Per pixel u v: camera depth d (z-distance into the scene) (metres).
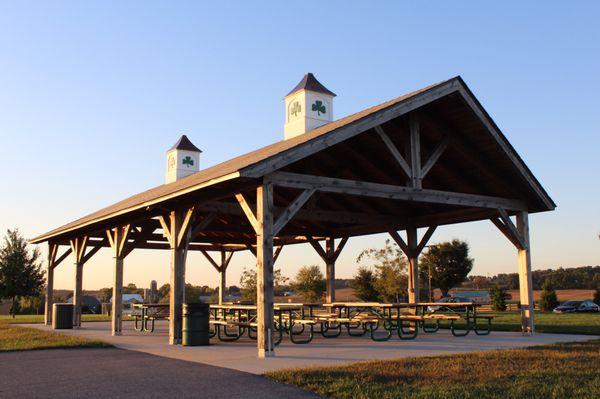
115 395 6.07
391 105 11.02
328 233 18.53
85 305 38.47
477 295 50.56
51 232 17.77
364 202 16.50
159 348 10.78
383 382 6.75
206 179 9.67
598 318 22.06
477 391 6.23
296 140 12.12
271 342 9.31
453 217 15.02
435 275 50.19
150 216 13.09
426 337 12.80
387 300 34.84
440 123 12.55
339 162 13.42
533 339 12.08
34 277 25.91
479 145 12.91
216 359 8.96
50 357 9.30
